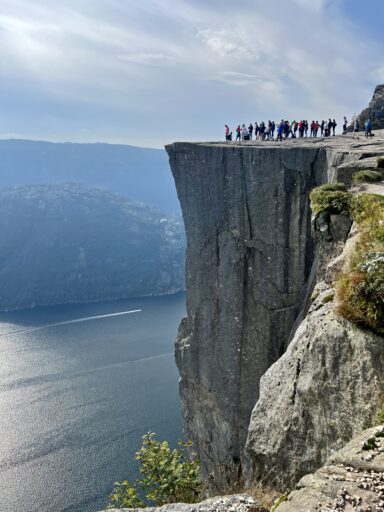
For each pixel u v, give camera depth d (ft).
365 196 53.93
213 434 132.16
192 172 127.85
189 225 131.44
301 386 41.19
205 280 128.47
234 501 28.55
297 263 108.17
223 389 124.98
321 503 24.21
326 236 55.47
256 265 114.62
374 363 33.83
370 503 23.49
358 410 34.42
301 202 106.63
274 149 108.88
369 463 25.93
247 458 62.49
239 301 118.52
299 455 40.75
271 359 113.91
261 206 112.37
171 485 51.96
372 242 41.37
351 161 86.12
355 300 36.52
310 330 42.32
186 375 139.33
